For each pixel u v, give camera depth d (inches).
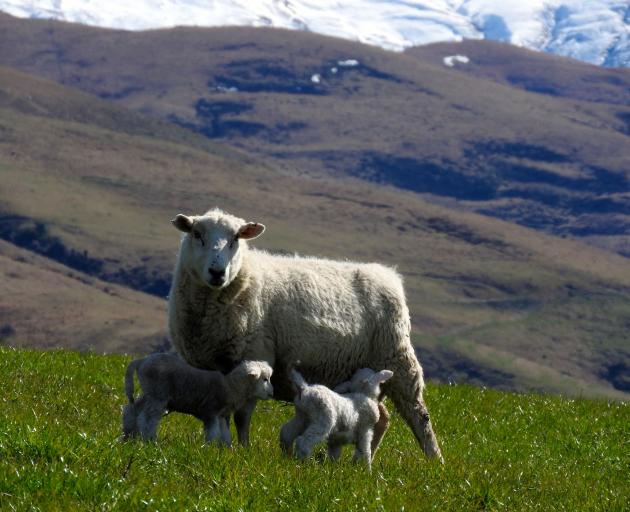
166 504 324.8
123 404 552.4
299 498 352.5
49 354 719.7
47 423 418.9
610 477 492.1
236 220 477.1
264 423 563.2
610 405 746.2
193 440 448.1
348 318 493.7
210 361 481.4
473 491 391.9
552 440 592.7
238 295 472.7
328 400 427.5
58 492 321.1
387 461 457.1
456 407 673.6
